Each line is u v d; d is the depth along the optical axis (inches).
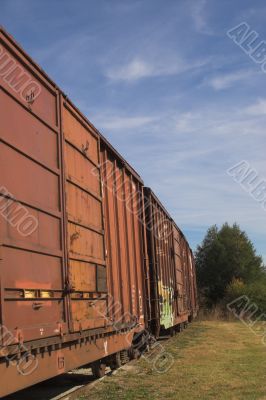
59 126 320.8
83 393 384.2
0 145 242.2
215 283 2390.5
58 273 298.4
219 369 521.7
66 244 312.0
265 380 449.7
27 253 259.8
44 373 274.1
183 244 1162.6
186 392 393.7
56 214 301.9
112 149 452.4
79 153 361.7
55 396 378.0
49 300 281.9
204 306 2148.1
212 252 2423.7
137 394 385.1
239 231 2437.3
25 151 268.1
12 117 256.7
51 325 278.8
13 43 258.4
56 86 319.6
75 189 345.1
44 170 292.7
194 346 778.2
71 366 316.5
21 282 248.8
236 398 368.5
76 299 325.4
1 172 240.4
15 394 390.0
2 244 231.9
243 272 2370.8
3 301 227.6
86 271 351.9
